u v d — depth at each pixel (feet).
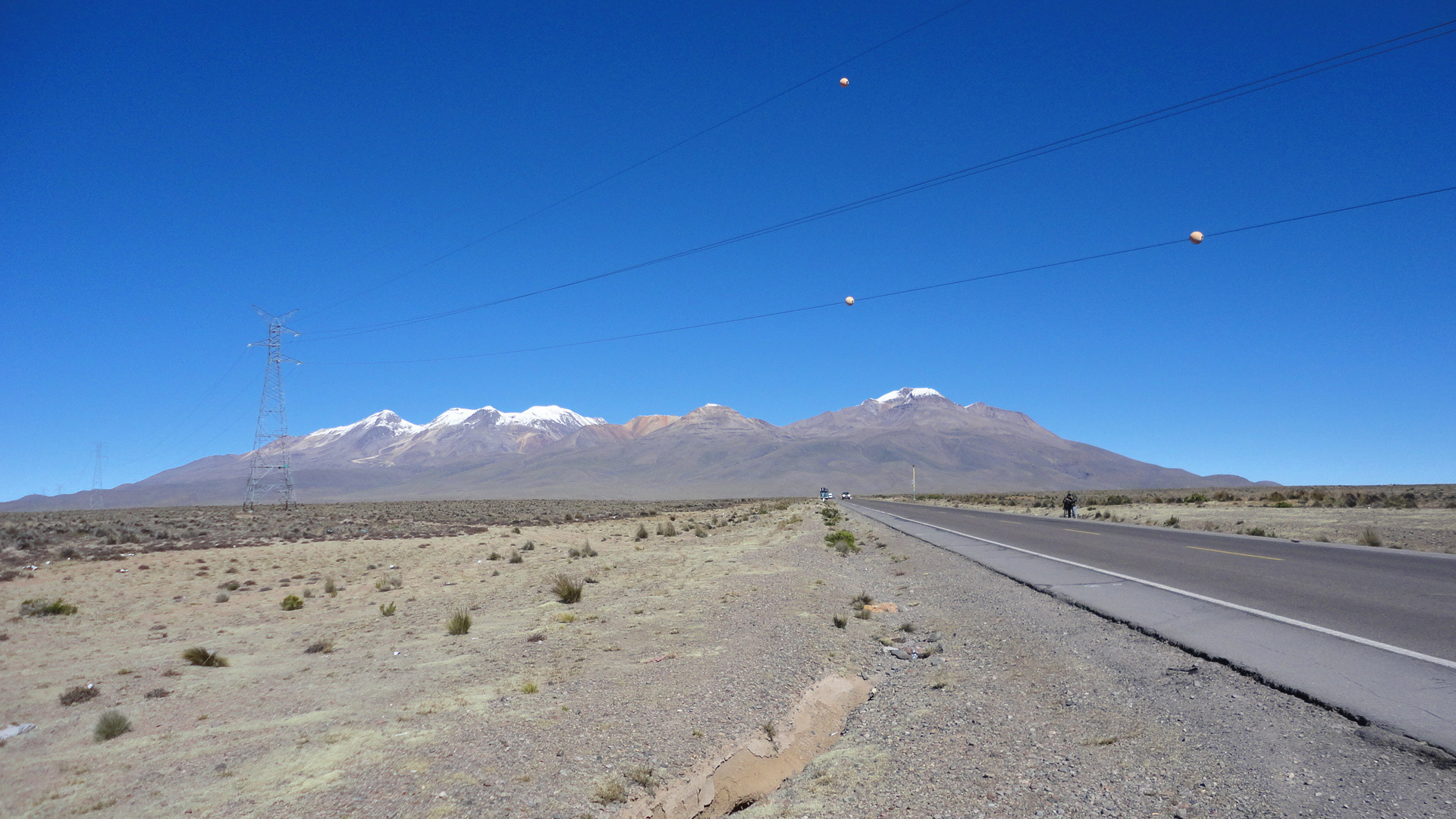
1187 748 20.35
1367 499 153.58
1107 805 17.43
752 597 52.49
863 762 22.00
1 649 49.03
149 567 96.73
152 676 40.09
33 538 123.44
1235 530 100.68
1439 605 38.29
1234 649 29.96
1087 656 31.14
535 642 43.06
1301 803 16.70
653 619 47.32
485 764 22.94
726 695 28.30
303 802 21.16
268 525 173.47
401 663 40.68
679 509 330.34
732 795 21.16
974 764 20.79
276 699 34.27
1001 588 51.90
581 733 25.16
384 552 116.78
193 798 22.24
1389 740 19.76
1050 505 231.91
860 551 90.84
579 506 350.64
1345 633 31.94
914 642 37.81
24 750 27.91
